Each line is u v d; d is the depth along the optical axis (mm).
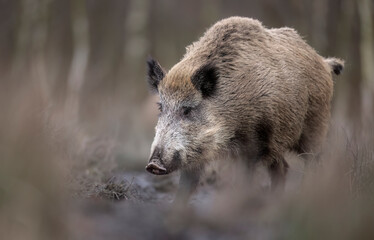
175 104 11109
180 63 11672
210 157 11258
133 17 31953
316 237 7230
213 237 7875
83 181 11031
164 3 34281
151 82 11836
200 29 32312
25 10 28375
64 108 17016
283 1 29812
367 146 10773
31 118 8914
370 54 25828
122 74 31453
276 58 11945
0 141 7934
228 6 33750
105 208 8867
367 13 26328
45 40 28609
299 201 8016
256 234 7883
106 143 14094
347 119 19312
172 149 10797
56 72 29891
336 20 27922
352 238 7199
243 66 11523
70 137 12875
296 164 12953
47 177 7711
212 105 11250
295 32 13148
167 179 13727
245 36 11820
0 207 6930
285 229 7637
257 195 10617
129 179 13195
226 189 11539
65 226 7219
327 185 8422
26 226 6871
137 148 19359
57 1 31375
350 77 27000
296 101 12047
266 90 11531
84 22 29391
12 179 7230
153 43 33688
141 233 7844
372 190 9219
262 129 11648
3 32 29891
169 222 8383
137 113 24438
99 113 23781
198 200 11906
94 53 33750
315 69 12812
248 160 11836
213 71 11086
